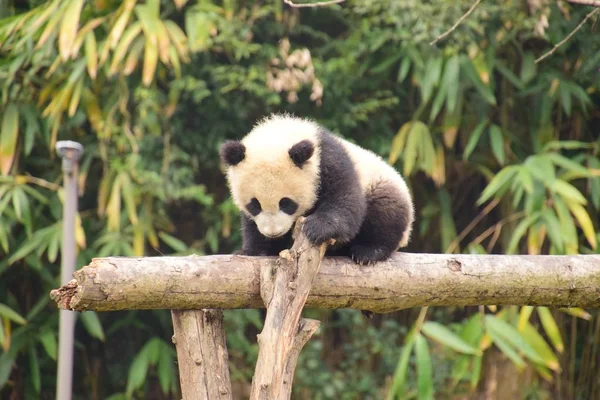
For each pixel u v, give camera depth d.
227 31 11.73
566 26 11.98
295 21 12.82
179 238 13.25
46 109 11.43
